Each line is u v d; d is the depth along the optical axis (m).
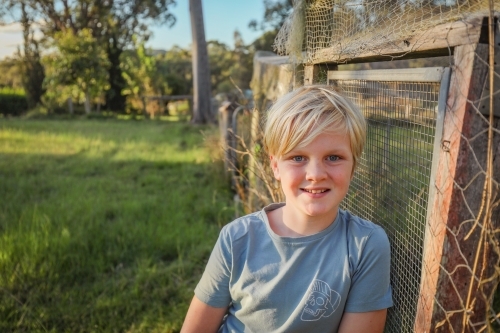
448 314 1.04
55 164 7.79
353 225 1.37
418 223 1.25
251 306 1.39
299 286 1.35
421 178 1.25
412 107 1.26
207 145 6.55
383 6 1.35
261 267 1.39
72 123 16.12
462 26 0.96
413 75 1.19
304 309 1.33
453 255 1.04
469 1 1.07
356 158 1.35
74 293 3.06
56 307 2.91
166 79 29.31
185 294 3.07
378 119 1.50
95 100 25.28
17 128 13.33
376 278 1.31
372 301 1.31
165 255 3.76
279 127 1.30
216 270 1.46
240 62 29.62
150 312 2.88
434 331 1.09
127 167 7.60
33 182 6.29
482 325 1.09
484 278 1.06
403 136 1.33
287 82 2.61
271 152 1.36
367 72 1.49
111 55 25.78
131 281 3.29
